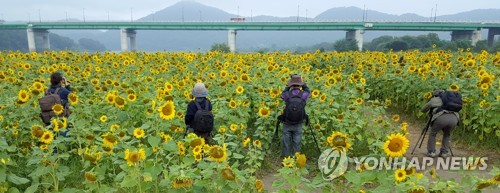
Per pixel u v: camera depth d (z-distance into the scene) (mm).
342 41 126000
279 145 8266
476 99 9180
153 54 21547
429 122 8055
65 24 158125
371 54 21547
